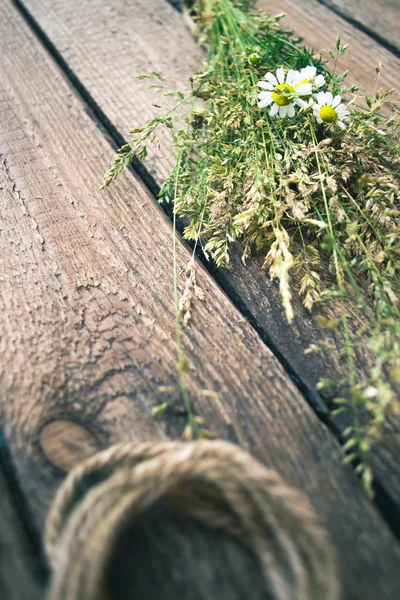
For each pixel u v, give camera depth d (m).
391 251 0.26
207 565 0.21
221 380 0.25
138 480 0.20
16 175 0.31
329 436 0.24
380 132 0.27
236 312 0.27
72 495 0.21
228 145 0.28
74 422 0.24
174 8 0.40
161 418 0.24
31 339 0.26
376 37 0.38
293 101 0.28
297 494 0.20
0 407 0.24
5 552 0.21
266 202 0.28
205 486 0.21
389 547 0.21
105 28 0.38
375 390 0.22
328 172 0.28
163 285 0.28
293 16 0.39
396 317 0.26
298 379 0.25
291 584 0.20
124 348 0.26
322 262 0.28
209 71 0.31
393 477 0.23
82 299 0.27
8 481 0.23
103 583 0.20
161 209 0.30
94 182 0.31
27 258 0.28
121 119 0.34
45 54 0.37
